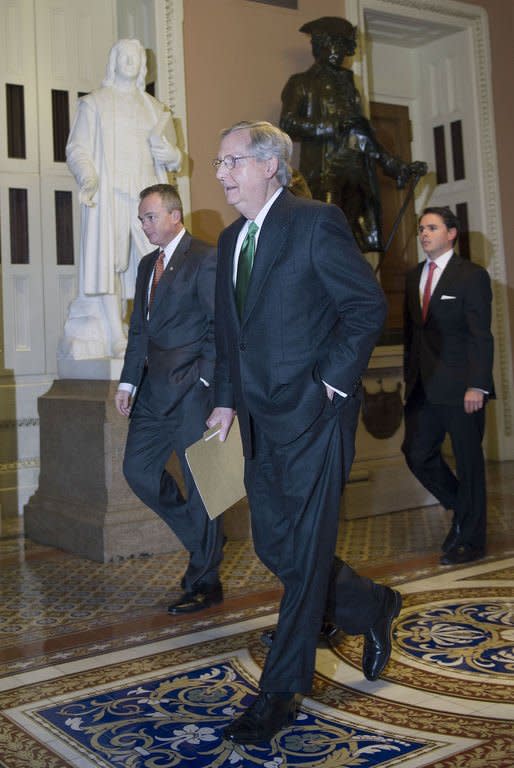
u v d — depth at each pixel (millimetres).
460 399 4188
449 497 4367
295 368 2322
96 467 4613
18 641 3234
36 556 4652
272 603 3625
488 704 2520
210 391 3670
